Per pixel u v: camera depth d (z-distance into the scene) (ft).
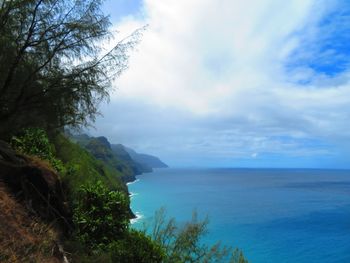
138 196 466.29
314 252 184.85
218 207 367.86
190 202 406.62
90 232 47.60
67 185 53.88
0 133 41.68
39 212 35.94
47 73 39.60
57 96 39.19
